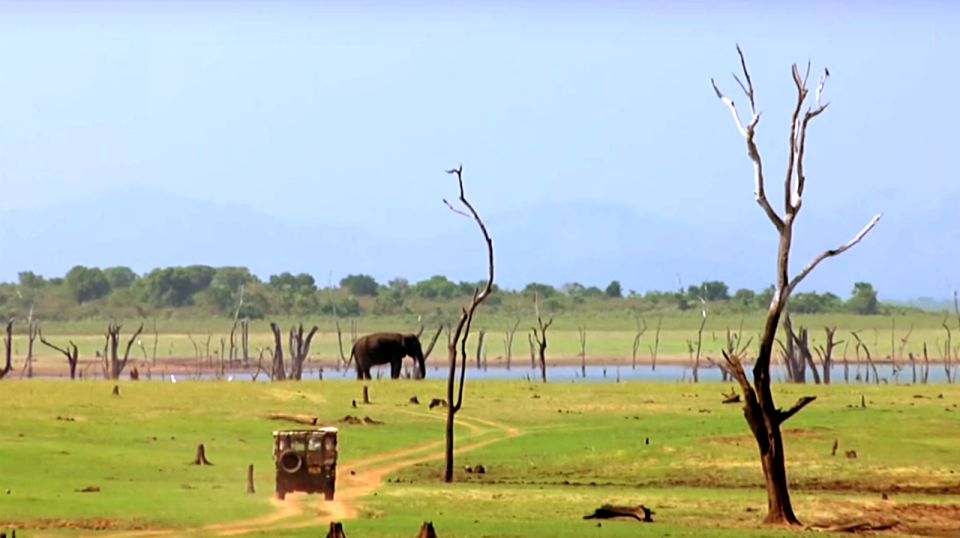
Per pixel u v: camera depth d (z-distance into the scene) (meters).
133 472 111.94
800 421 151.62
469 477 120.38
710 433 144.38
